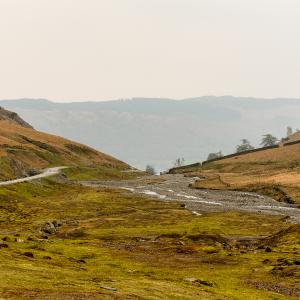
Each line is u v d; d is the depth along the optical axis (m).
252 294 67.75
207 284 72.81
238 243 127.81
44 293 49.66
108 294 52.69
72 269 73.62
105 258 94.75
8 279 55.25
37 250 93.88
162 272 83.31
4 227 146.12
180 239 127.81
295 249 109.81
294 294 70.81
